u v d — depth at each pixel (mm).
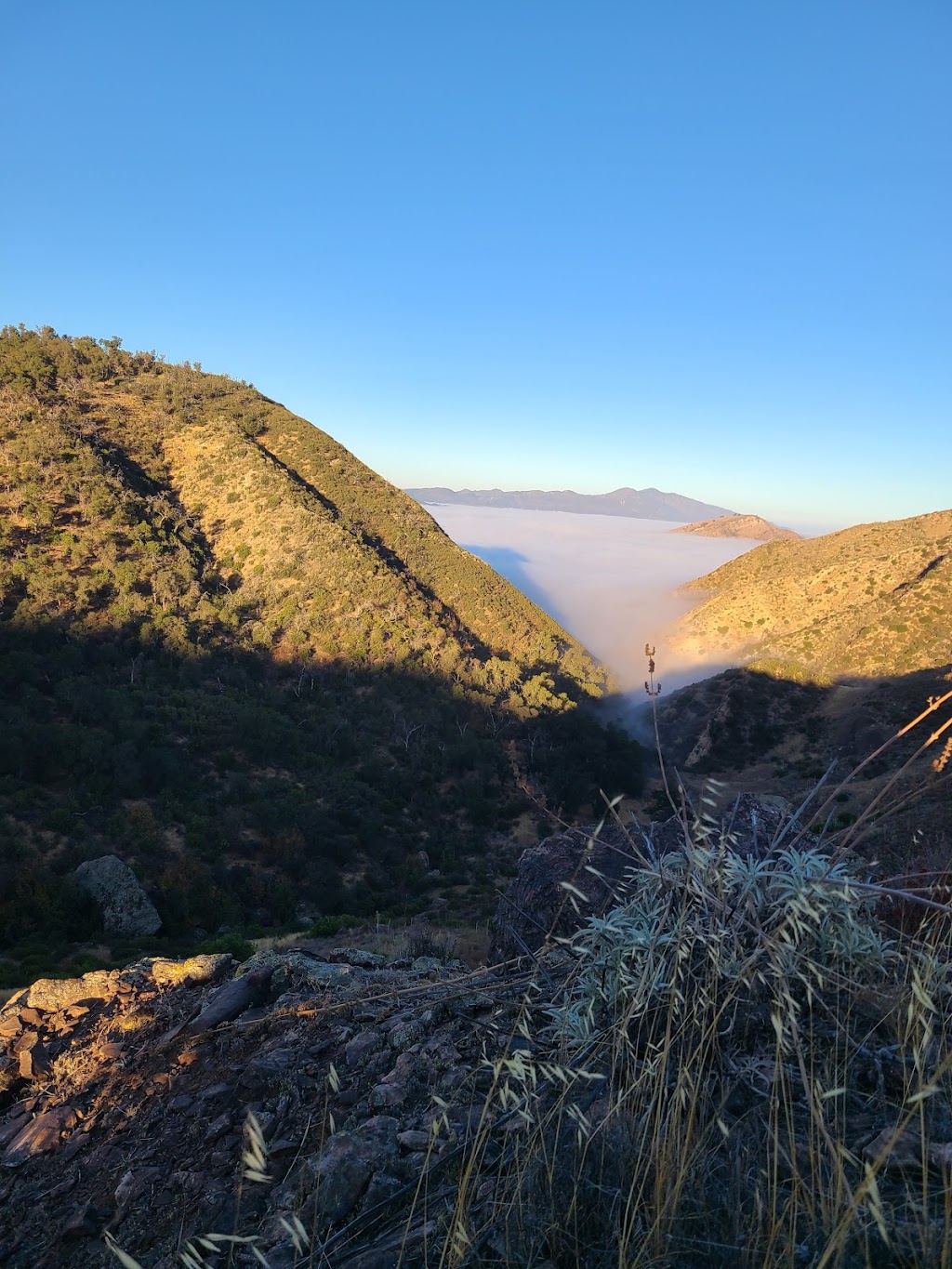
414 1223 1538
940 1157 1282
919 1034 1485
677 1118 1360
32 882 30516
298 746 49844
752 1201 1305
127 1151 2342
